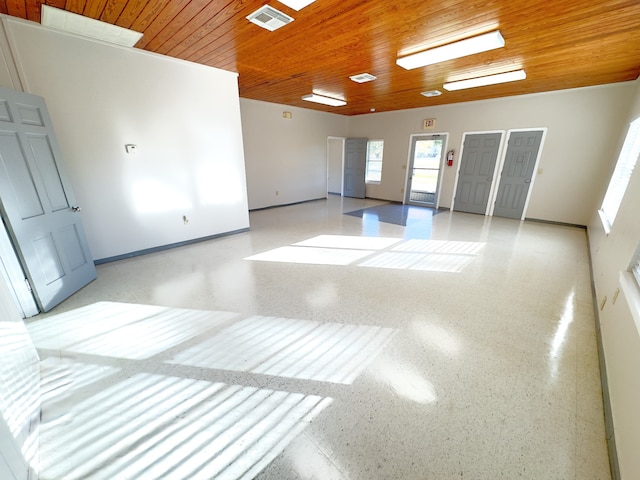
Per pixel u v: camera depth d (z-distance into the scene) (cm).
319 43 296
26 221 228
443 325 226
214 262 362
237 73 423
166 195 394
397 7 222
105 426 140
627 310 153
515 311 247
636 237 180
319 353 193
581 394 159
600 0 209
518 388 164
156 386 165
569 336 212
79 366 181
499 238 471
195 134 405
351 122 881
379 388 164
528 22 245
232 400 156
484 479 117
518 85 475
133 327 223
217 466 122
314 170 833
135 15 244
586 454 128
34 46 270
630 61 345
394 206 769
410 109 738
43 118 250
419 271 334
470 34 270
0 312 143
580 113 503
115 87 324
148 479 117
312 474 119
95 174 329
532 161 571
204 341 206
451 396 158
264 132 684
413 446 131
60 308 252
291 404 153
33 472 117
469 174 665
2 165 210
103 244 349
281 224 569
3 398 117
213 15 239
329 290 286
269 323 229
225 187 462
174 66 364
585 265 353
